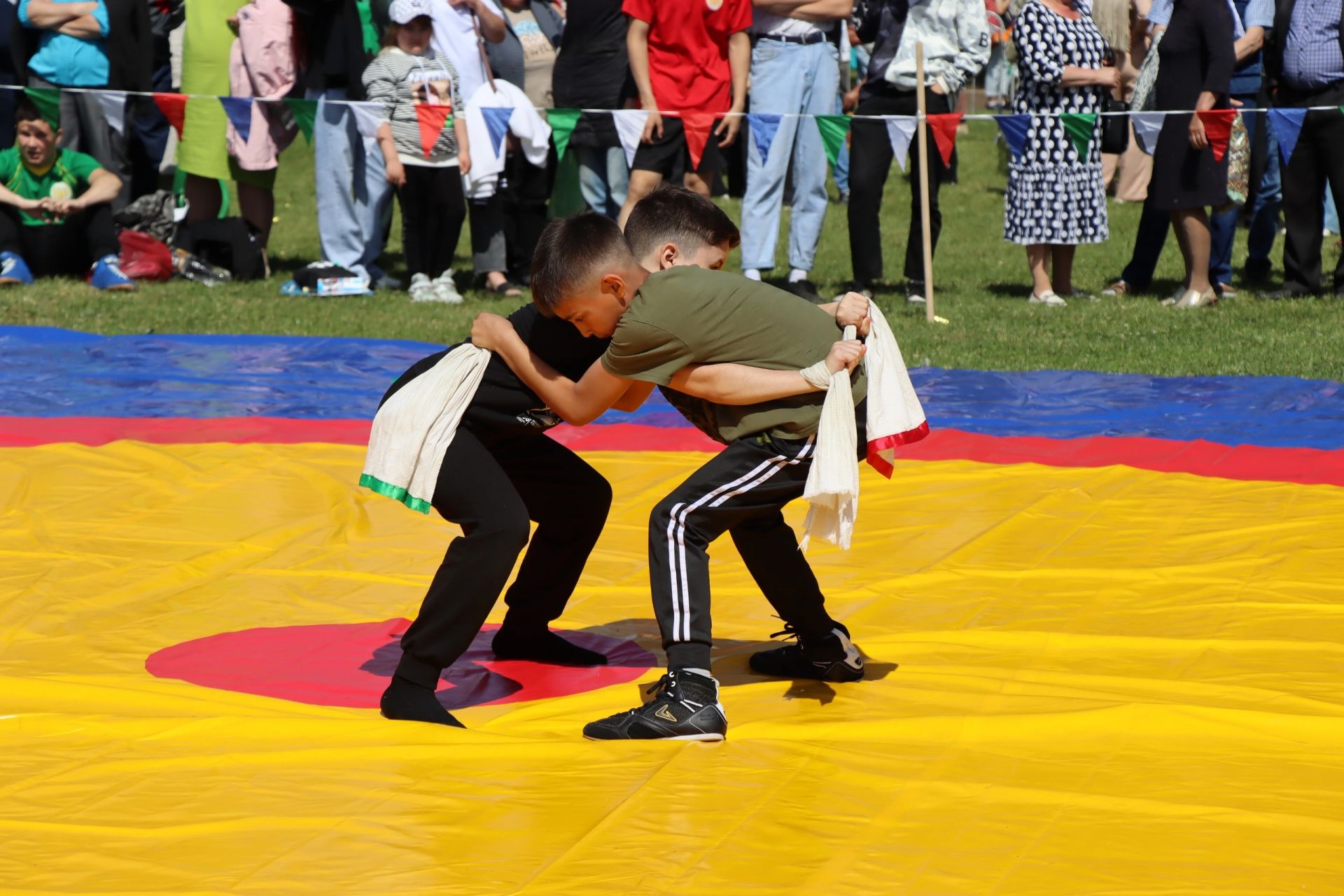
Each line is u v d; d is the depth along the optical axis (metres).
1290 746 7.16
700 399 7.75
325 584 10.36
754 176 22.39
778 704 7.94
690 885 5.68
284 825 6.25
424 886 5.68
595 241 7.38
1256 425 14.95
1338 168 21.98
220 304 22.50
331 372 18.03
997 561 10.66
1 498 12.30
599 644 9.21
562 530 8.66
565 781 6.76
